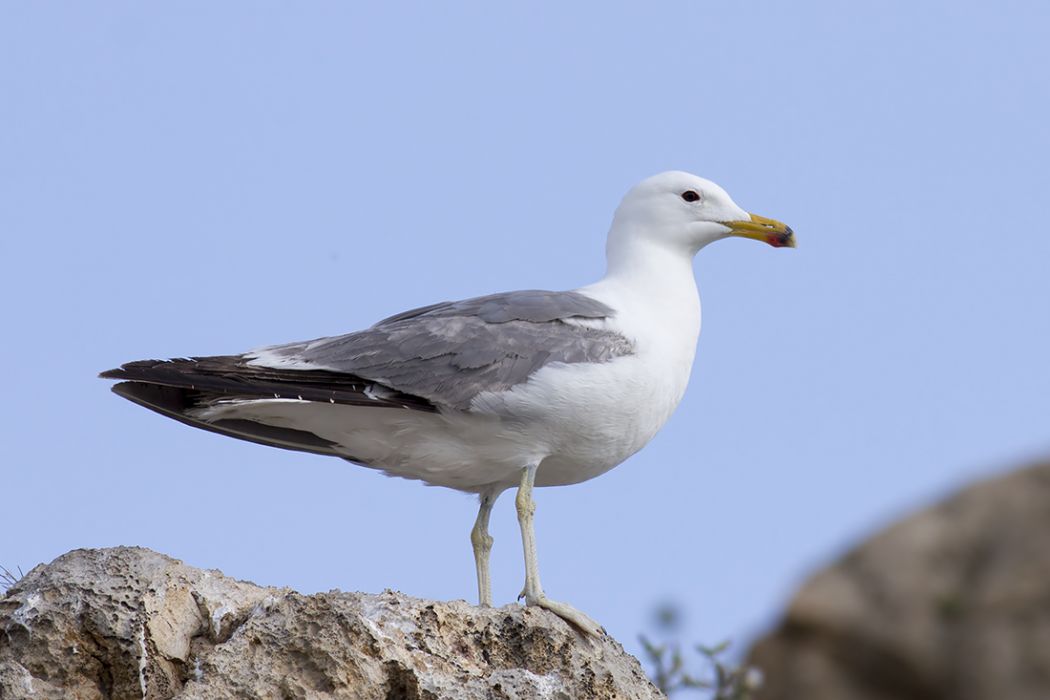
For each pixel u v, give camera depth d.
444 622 12.05
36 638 11.44
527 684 11.79
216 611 11.84
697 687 12.85
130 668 11.45
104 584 11.60
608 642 13.20
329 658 11.37
